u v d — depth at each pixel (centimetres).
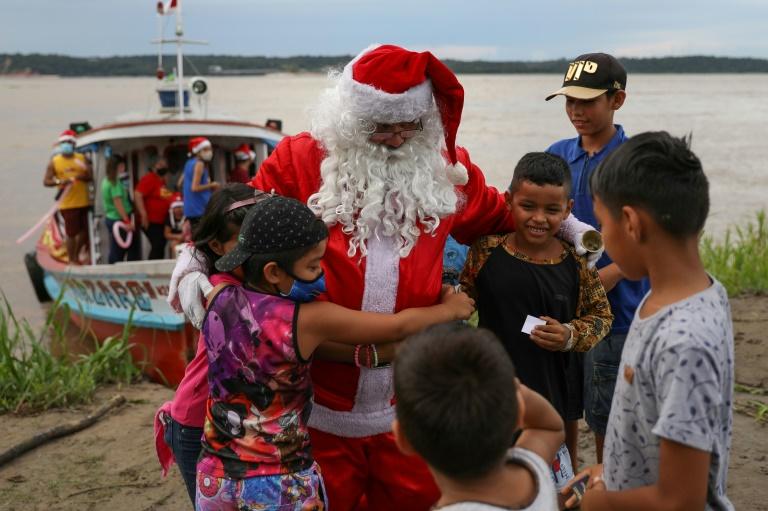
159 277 803
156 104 1147
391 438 326
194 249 319
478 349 197
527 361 343
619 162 219
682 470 201
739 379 597
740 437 502
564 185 332
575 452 392
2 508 441
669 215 212
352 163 317
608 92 404
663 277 217
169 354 813
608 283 367
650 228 215
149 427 550
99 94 16325
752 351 650
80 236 1080
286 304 281
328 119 319
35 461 498
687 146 221
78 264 1072
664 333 208
